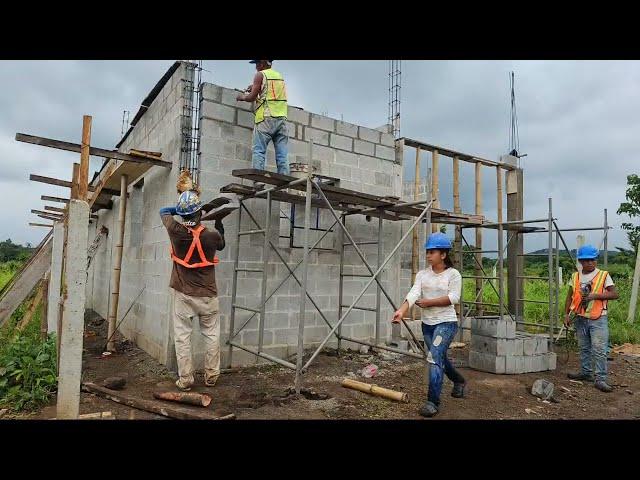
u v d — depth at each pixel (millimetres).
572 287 5941
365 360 6379
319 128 6758
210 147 5652
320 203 6031
